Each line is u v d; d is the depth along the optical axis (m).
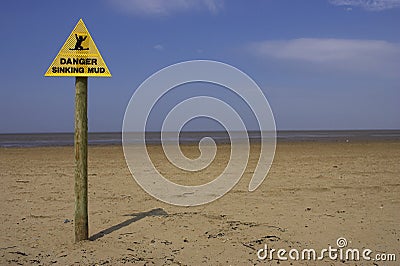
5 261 5.83
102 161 19.58
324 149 28.48
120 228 7.33
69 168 16.39
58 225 7.58
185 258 6.00
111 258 5.96
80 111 6.38
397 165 17.27
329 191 11.07
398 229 7.31
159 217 8.02
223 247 6.39
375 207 9.02
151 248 6.36
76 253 6.12
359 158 20.73
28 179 13.25
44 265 5.71
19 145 38.03
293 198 10.13
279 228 7.34
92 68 6.27
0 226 7.50
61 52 6.25
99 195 10.62
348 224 7.61
